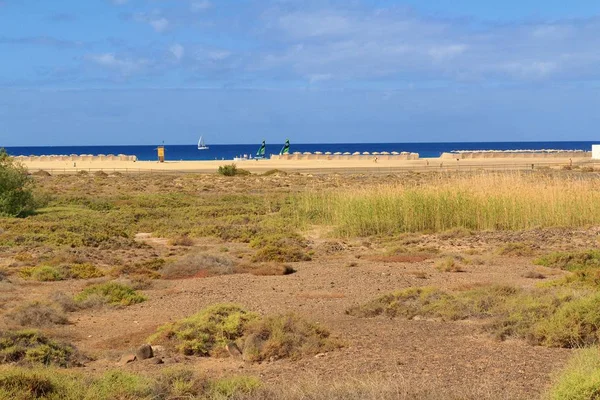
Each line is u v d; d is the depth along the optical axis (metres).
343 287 17.81
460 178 34.66
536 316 12.48
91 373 10.33
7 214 35.41
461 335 12.31
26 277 20.14
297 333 11.92
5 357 10.96
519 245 23.88
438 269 20.53
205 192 54.09
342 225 29.70
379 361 10.63
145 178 66.50
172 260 22.92
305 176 67.06
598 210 29.55
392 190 30.75
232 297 16.66
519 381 9.37
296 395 8.81
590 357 9.45
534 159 103.19
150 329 13.40
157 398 8.95
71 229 30.28
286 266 20.55
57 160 106.56
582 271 16.77
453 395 8.66
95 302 16.14
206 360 11.37
